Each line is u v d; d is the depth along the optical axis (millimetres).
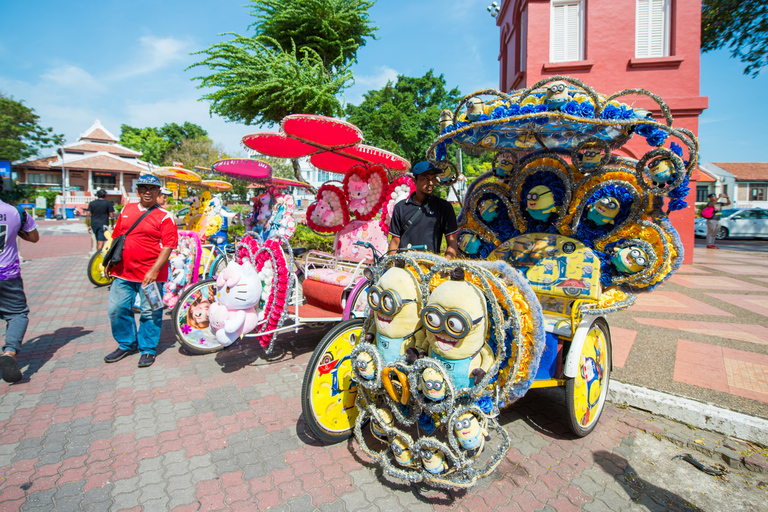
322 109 9766
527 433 3350
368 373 2670
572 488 2693
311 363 2906
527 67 10016
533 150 4199
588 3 9719
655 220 3504
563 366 3244
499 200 4445
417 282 2615
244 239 4336
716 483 2787
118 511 2424
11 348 3893
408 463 2602
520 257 4035
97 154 43812
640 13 9609
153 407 3639
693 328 5539
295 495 2582
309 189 7938
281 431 3287
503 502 2557
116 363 4586
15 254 4074
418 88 38656
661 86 9586
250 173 7074
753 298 7250
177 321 4730
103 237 8445
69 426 3316
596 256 3666
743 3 12492
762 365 4297
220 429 3305
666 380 3959
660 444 3211
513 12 11734
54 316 6312
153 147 53750
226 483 2680
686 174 3213
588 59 9711
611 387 3830
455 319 2248
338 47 10531
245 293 3725
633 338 5141
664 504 2576
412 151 34500
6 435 3182
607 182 3580
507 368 2516
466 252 4566
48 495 2543
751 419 3219
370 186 5043
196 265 6199
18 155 32469
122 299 4508
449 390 2342
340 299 4109
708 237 15117
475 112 3150
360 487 2668
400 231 3609
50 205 38719
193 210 7438
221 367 4508
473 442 2365
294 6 10070
